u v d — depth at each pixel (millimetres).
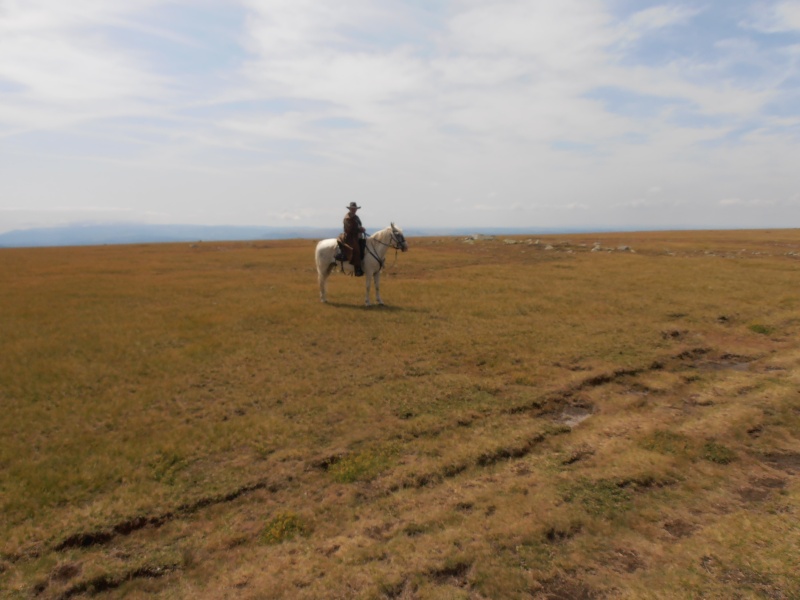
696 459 7418
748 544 5273
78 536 5766
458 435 8344
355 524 6027
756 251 37281
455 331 14789
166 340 13758
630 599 4613
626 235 67750
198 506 6430
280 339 13938
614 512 6086
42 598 4922
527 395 10109
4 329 14523
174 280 25250
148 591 5039
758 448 7762
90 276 26594
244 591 4938
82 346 12977
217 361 11984
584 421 9086
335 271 28609
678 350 13055
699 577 4828
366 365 11898
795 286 21359
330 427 8602
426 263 32406
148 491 6652
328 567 5219
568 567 5113
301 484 6961
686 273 25266
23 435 8094
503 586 4855
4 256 39719
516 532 5672
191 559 5500
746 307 17578
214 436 8188
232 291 21906
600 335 14281
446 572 5113
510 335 14375
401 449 7887
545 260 33406
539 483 6805
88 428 8422
